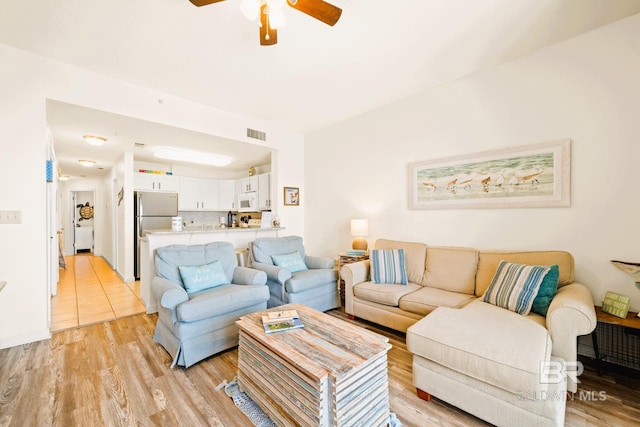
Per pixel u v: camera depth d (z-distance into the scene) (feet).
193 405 5.48
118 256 16.87
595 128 7.24
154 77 9.37
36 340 7.98
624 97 6.87
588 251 7.36
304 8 5.30
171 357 7.21
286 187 15.16
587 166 7.36
